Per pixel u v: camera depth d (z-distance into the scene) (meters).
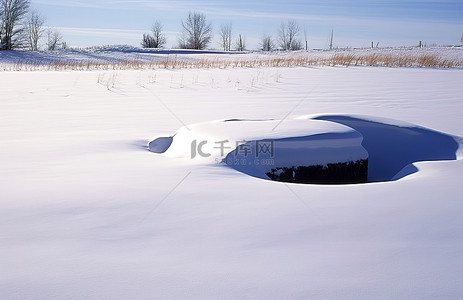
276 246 3.00
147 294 2.40
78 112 9.63
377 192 4.21
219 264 2.74
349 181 5.69
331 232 3.24
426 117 8.83
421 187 4.38
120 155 5.68
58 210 3.68
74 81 16.02
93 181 4.48
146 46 71.19
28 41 54.84
